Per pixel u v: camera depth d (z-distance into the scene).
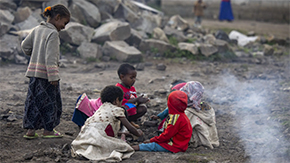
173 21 14.11
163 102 5.57
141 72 8.34
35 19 9.81
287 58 11.18
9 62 8.26
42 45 3.32
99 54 9.45
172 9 24.47
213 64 9.86
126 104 3.90
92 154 3.13
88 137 3.23
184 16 24.22
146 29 12.00
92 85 6.69
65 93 5.88
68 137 3.79
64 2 10.36
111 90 3.40
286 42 13.96
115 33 9.96
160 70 8.66
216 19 23.03
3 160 3.11
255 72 8.67
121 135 3.81
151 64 9.23
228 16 21.00
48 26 3.38
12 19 9.30
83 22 10.62
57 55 3.35
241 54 11.48
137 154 3.41
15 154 3.25
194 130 3.80
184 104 3.49
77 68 8.32
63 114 4.63
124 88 3.96
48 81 3.37
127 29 10.26
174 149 3.51
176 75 8.10
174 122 3.46
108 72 8.09
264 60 10.58
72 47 9.54
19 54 8.59
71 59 9.05
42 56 3.33
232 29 17.25
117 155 3.15
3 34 8.70
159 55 10.32
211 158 3.35
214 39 12.17
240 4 22.86
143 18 12.22
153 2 25.30
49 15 3.44
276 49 12.94
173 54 10.46
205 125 3.82
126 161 3.19
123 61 9.34
